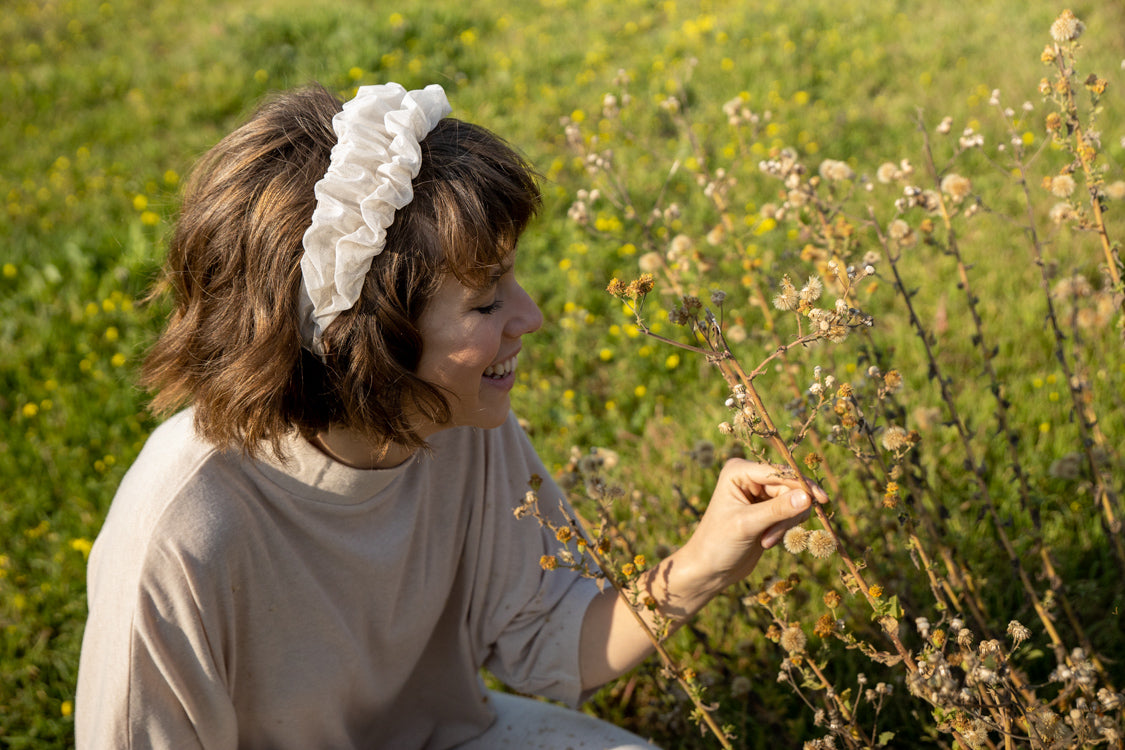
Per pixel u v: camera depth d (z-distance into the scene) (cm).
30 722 227
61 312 394
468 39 665
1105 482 181
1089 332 280
